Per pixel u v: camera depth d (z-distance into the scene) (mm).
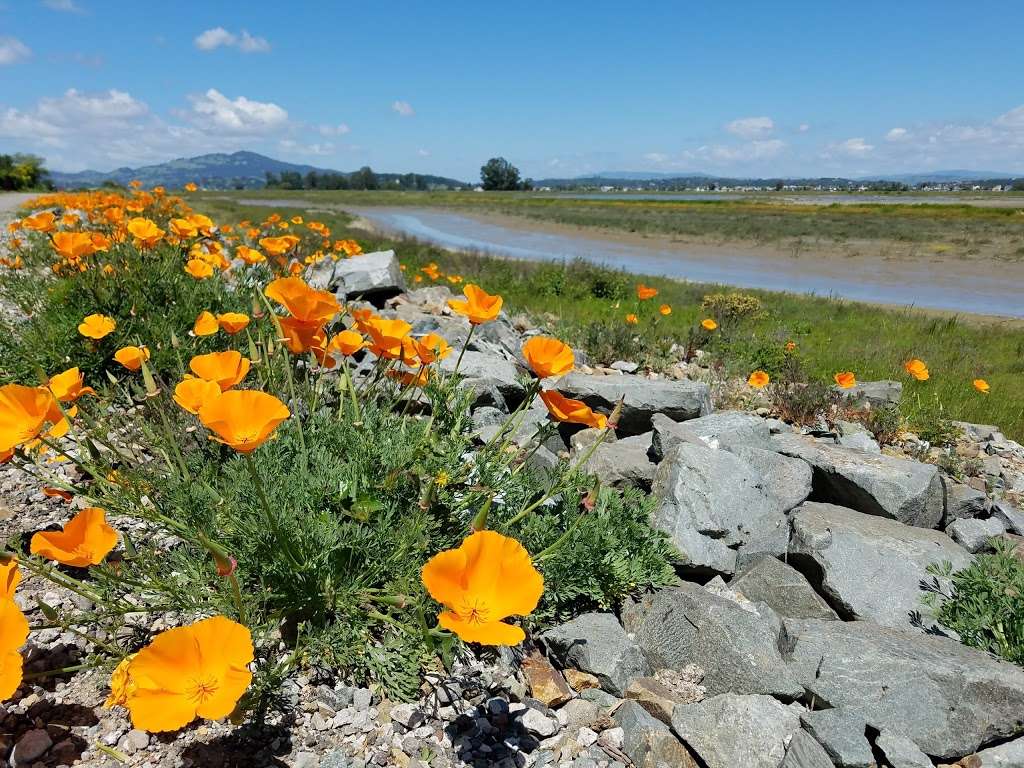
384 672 540
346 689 538
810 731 563
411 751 500
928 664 632
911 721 604
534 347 603
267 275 1268
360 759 483
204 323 678
